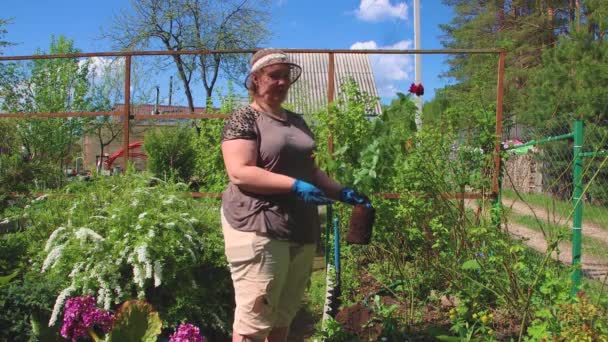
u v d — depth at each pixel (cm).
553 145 482
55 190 476
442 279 415
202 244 387
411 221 397
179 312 367
